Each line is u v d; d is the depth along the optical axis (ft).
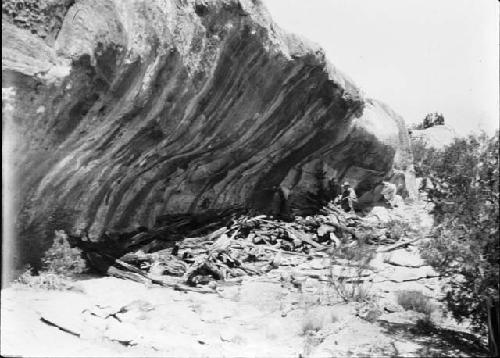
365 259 41.57
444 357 25.12
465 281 28.78
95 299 32.07
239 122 47.85
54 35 29.73
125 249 42.39
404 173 85.15
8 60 26.84
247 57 43.06
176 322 29.91
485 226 25.59
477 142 27.02
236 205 56.95
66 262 34.24
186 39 37.52
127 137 37.81
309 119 56.13
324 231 57.31
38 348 23.16
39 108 29.01
